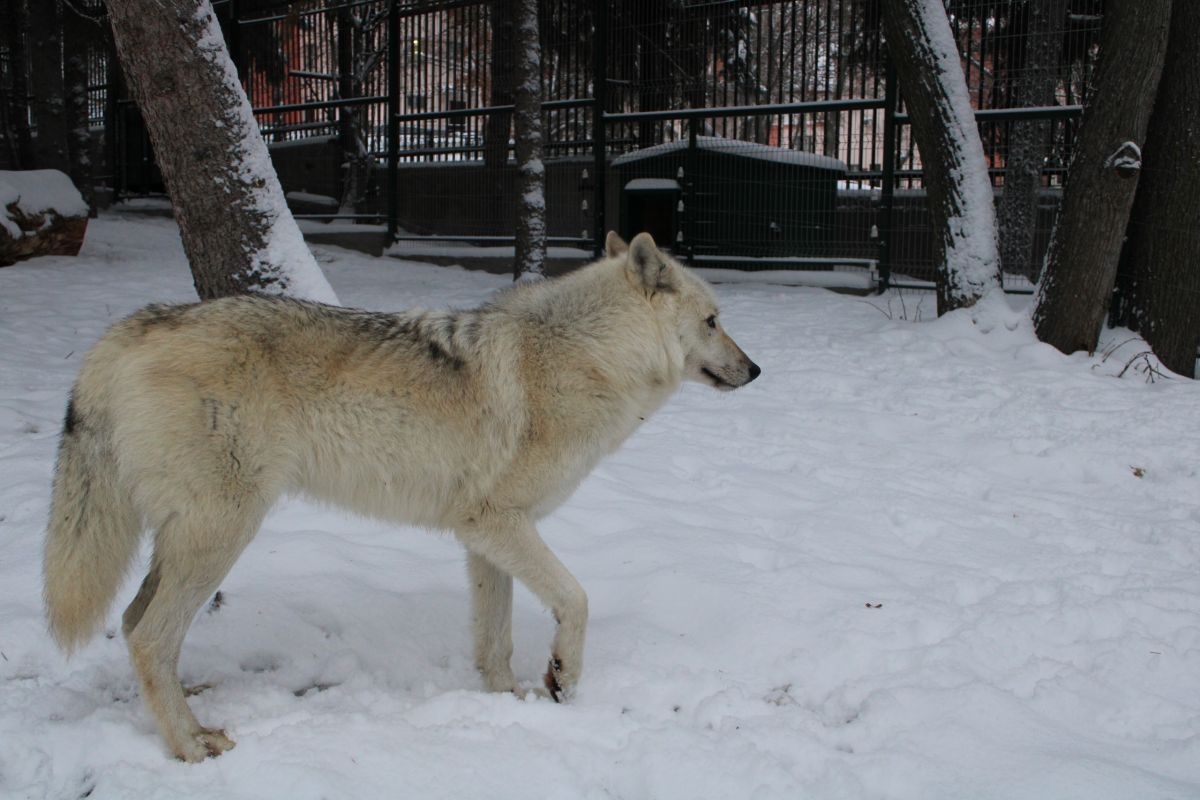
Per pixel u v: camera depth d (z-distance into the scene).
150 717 3.22
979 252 9.77
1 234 12.75
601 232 14.16
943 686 3.54
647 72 13.88
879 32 13.00
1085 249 8.84
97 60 22.05
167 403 3.10
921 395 7.95
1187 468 6.32
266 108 17.88
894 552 4.96
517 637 4.16
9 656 3.51
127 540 3.26
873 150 13.15
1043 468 6.46
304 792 2.79
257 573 4.23
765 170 13.12
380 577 4.37
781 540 5.07
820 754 3.14
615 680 3.63
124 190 21.06
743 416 7.43
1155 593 4.40
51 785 2.88
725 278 13.20
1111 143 8.63
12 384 7.21
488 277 14.36
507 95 15.89
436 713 3.33
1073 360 8.84
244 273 5.67
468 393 3.46
